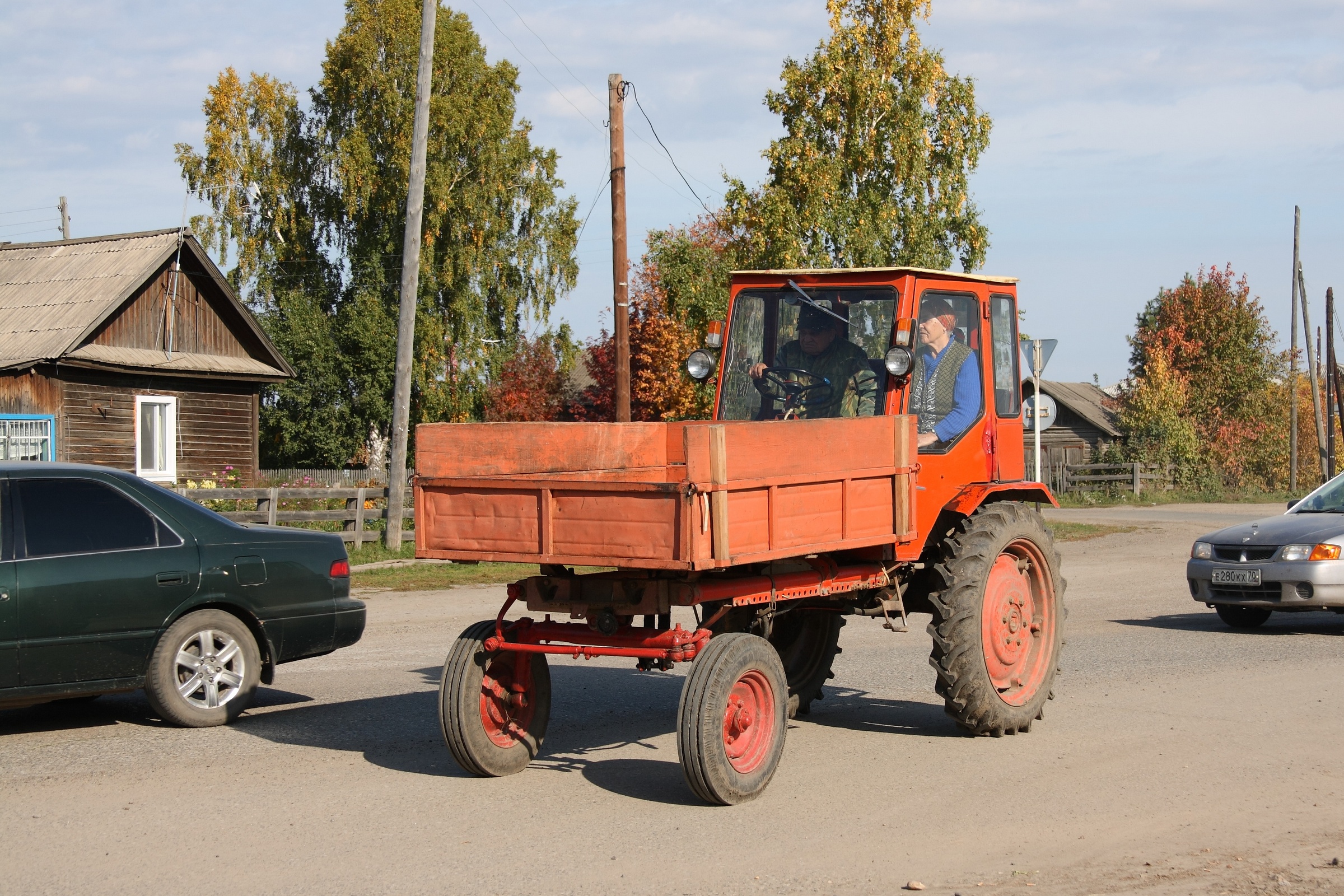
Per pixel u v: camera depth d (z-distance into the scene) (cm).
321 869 504
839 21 2306
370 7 4572
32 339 2489
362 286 4700
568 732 776
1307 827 555
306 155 4819
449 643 1161
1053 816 577
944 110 2364
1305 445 6462
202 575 793
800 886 479
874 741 748
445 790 630
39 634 727
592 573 631
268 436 4784
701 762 579
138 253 2727
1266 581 1195
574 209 4862
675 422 751
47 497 754
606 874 495
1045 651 792
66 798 614
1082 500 3731
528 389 4388
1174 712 820
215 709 796
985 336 830
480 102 4569
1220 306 5241
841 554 723
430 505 636
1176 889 472
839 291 786
